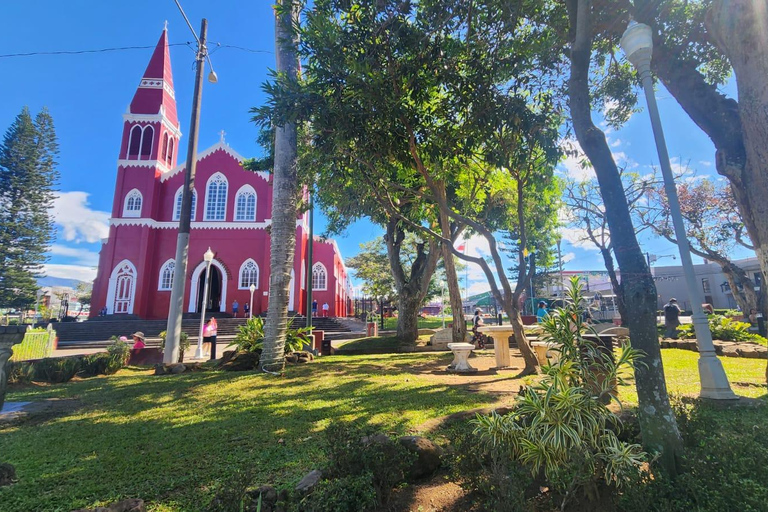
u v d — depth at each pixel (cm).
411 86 648
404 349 1409
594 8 585
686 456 253
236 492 222
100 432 448
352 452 263
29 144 3403
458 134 736
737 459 240
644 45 455
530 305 3528
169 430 450
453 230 1479
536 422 264
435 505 260
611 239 322
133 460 359
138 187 3103
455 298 1373
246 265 3120
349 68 598
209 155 3278
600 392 292
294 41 862
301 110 625
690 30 632
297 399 580
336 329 2805
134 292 2928
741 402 461
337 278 3953
